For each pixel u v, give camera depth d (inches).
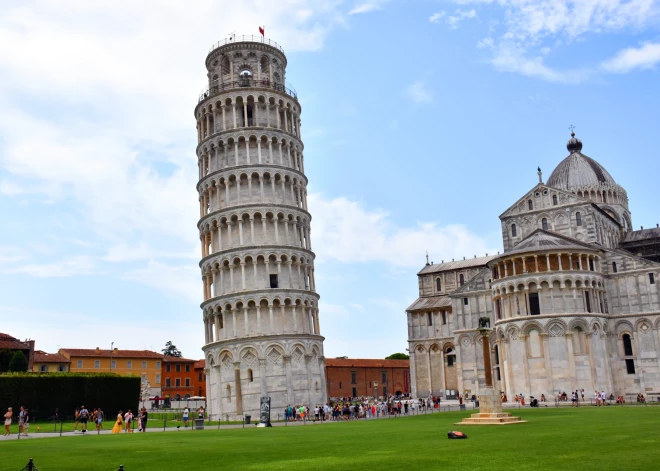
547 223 4190.5
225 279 3668.8
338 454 1254.3
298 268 3688.5
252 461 1181.7
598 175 4655.5
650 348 3661.4
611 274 3838.6
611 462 1002.1
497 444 1332.4
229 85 3973.9
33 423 3159.5
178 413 3907.5
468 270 5167.3
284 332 3489.2
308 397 3467.0
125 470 1090.1
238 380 3459.6
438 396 4810.5
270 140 3809.1
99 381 3484.3
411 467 1016.2
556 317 3533.5
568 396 3442.4
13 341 4394.7
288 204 3752.5
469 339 4269.2
